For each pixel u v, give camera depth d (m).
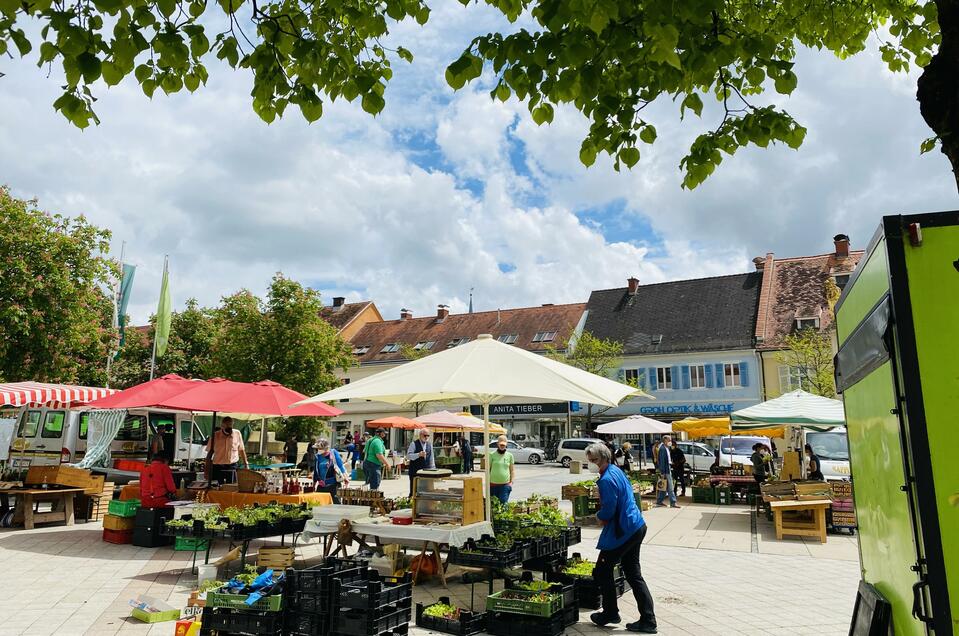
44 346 20.97
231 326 30.20
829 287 32.12
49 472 13.59
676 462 22.22
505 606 6.48
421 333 53.88
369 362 52.00
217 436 13.09
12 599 7.46
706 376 41.62
